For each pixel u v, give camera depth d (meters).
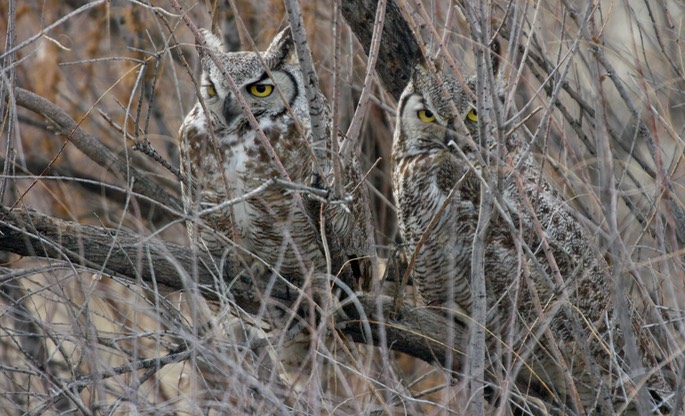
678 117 10.24
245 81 9.64
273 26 12.84
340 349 9.46
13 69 8.37
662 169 8.17
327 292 8.13
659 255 8.57
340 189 7.71
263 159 9.60
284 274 10.03
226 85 9.62
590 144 9.91
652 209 8.82
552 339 8.16
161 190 9.75
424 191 10.76
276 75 9.78
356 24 11.20
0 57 7.35
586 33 8.77
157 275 8.66
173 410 7.57
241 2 12.98
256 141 9.60
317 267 9.91
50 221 8.42
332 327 7.95
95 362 7.41
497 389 8.88
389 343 9.71
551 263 7.97
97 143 9.38
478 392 7.92
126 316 8.27
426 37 9.88
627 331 7.36
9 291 9.71
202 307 8.23
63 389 7.61
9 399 8.50
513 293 10.16
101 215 13.30
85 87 14.04
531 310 10.48
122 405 7.68
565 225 10.57
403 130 11.01
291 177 9.72
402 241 11.16
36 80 13.80
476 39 7.78
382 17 7.62
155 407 7.52
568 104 10.99
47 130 13.37
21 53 13.86
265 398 7.36
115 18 13.55
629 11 8.72
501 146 7.80
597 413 9.60
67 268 8.09
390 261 10.00
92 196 13.30
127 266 8.55
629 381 8.52
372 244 8.16
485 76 8.20
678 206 8.78
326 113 9.91
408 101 10.90
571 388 8.08
